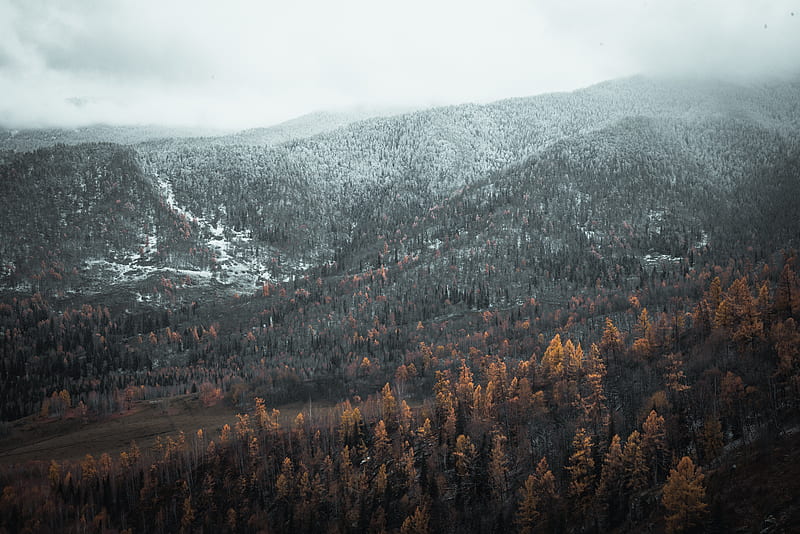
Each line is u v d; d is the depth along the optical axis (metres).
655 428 118.25
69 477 151.75
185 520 138.75
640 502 109.75
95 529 137.62
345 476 141.25
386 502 134.50
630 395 150.25
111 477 155.88
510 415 154.12
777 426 110.81
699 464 114.00
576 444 125.19
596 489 115.25
